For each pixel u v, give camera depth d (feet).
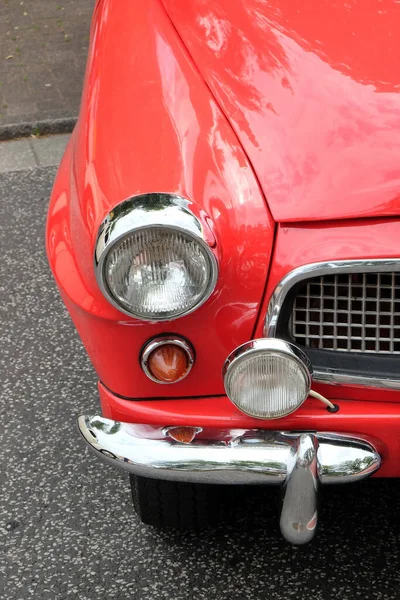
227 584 6.44
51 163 13.60
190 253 4.79
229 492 6.88
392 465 5.59
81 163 6.08
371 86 5.69
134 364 5.42
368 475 5.33
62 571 6.66
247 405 5.16
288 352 4.94
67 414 8.39
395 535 6.77
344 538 6.76
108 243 4.70
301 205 5.06
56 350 9.35
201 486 6.19
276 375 5.03
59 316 9.93
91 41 7.98
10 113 14.84
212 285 4.87
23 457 7.88
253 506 7.08
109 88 6.56
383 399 5.38
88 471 7.67
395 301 5.16
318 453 5.27
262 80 5.93
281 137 5.46
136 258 4.77
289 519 5.37
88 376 8.91
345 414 5.31
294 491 5.23
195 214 4.83
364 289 5.13
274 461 5.25
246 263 5.07
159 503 6.45
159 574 6.57
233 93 5.91
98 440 5.56
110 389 5.72
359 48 6.03
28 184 12.96
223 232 5.10
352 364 5.27
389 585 6.35
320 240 5.00
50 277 10.69
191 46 6.57
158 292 4.85
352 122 5.45
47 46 17.39
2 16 19.03
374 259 4.89
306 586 6.39
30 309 10.09
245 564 6.59
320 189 5.11
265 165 5.32
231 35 6.49
